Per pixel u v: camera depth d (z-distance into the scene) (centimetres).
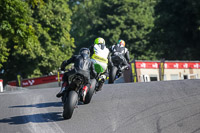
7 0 8000
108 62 3497
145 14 19388
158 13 19875
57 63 13500
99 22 18450
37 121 2519
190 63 10362
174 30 18850
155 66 9606
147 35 18350
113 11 19075
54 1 13612
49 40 13100
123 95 3419
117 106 2869
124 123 2297
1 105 3384
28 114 2798
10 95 4400
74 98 2461
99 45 3447
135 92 3538
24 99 3759
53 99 3578
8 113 2897
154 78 9525
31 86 11912
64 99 2623
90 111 2761
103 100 3231
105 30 18825
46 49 13150
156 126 2162
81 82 2542
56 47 13662
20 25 8500
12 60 13212
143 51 18512
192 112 2428
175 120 2261
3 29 8425
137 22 18262
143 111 2595
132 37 18000
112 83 4888
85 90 2633
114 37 17675
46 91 4594
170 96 3116
